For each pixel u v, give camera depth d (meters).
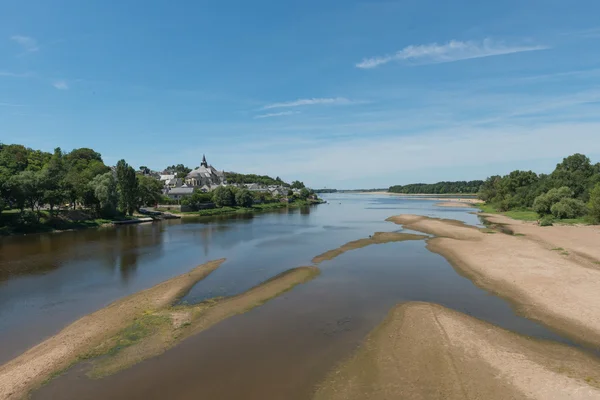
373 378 14.08
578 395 12.48
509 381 13.49
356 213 104.88
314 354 16.31
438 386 13.30
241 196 124.12
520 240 43.41
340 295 24.69
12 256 38.94
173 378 14.48
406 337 17.56
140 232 59.78
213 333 18.70
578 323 18.78
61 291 26.44
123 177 80.31
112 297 25.08
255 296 24.58
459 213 96.00
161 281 28.98
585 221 60.97
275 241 48.81
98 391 13.66
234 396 13.24
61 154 122.19
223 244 46.47
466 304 22.47
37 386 14.02
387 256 37.41
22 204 60.31
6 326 20.14
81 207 78.44
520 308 21.36
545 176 111.25
